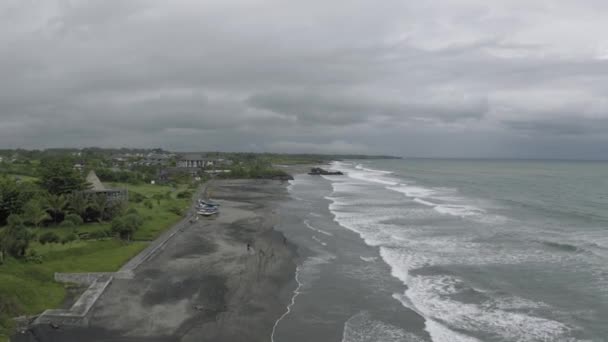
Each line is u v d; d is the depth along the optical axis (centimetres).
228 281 3105
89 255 3472
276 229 5047
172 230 4653
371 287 3061
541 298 2798
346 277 3281
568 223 5291
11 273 2731
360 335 2331
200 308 2612
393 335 2327
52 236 3572
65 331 2273
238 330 2358
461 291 2950
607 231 4775
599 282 3062
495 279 3172
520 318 2506
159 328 2344
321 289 3027
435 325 2436
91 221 4728
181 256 3706
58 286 2833
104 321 2403
